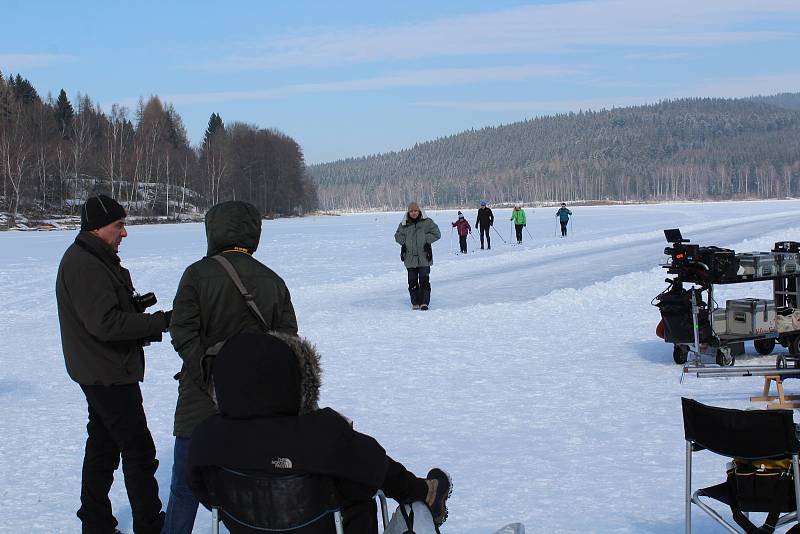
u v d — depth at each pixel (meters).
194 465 2.77
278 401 2.69
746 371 7.75
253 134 116.69
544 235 40.19
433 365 9.79
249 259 4.20
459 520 4.75
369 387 8.61
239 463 2.67
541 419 7.10
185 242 41.09
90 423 4.60
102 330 4.18
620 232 40.12
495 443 6.39
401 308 15.38
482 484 5.39
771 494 3.73
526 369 9.38
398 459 6.00
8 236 50.97
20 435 7.18
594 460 5.87
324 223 74.38
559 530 4.55
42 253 33.75
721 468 5.60
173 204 98.81
